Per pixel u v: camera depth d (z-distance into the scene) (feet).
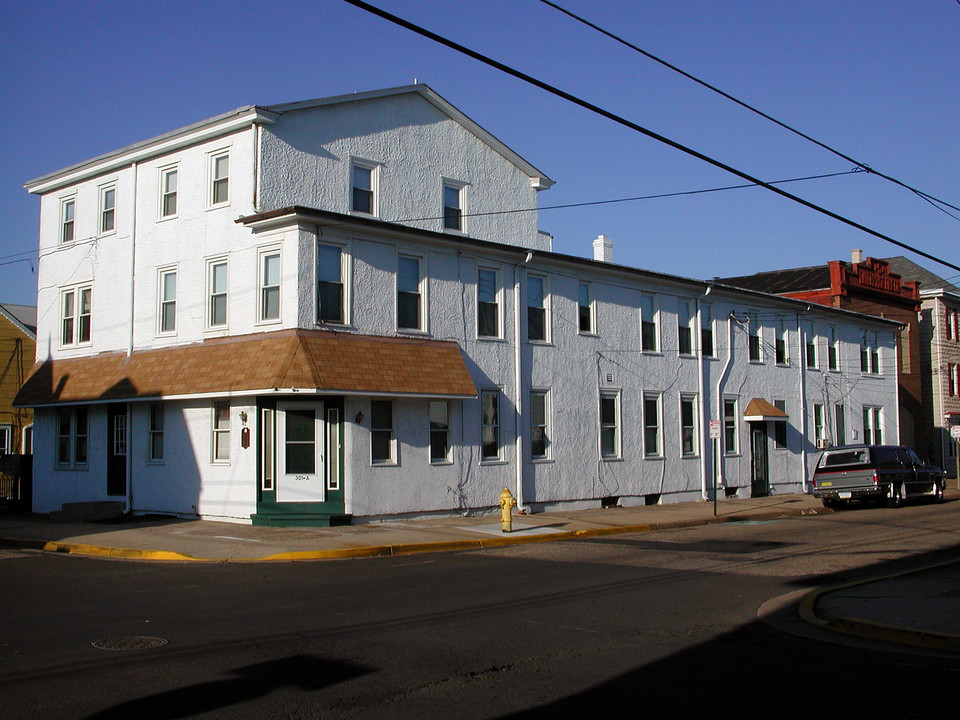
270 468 70.13
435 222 83.71
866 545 60.54
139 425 80.23
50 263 91.61
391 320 73.67
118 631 31.76
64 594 40.14
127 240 82.84
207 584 43.39
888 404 140.26
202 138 75.41
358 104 78.28
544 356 85.66
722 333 107.86
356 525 69.36
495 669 27.07
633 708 23.15
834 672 26.96
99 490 83.82
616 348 93.20
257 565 51.37
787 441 116.88
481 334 80.48
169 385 73.92
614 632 32.63
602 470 90.33
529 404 84.02
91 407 85.66
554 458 85.66
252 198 71.10
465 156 87.45
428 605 37.58
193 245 76.18
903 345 154.51
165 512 76.89
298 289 67.92
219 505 72.28
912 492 98.73
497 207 90.12
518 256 83.10
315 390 64.95
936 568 48.75
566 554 56.90
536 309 86.17
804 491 118.32
